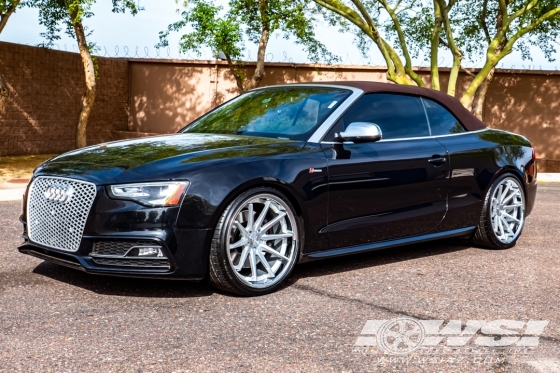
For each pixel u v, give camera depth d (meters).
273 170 4.36
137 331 3.59
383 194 4.99
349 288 4.57
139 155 4.36
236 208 4.18
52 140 17.38
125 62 20.12
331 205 4.68
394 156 5.07
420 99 5.61
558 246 6.26
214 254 4.15
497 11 18.58
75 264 4.14
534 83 18.41
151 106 20.20
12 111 15.97
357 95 5.14
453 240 6.38
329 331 3.68
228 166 4.21
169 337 3.51
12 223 6.80
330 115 4.93
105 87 19.38
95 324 3.68
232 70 17.56
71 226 4.17
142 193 4.02
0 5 12.70
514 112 18.66
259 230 4.35
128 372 3.03
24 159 15.59
